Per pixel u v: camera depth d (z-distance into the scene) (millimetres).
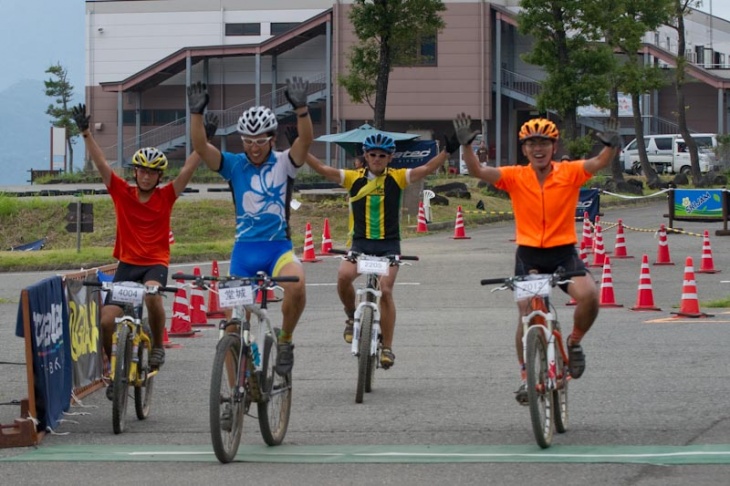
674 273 26891
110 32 77188
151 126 75312
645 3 53906
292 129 11719
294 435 10828
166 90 74688
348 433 10844
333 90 69188
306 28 69000
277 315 20906
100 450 10336
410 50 47156
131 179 63188
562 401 10672
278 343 10320
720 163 66562
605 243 34062
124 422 11445
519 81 69250
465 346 16688
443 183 51312
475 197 47625
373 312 12641
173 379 14461
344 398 12742
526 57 49625
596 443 10062
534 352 9609
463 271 27797
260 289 9992
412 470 9125
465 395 12758
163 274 11844
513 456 9555
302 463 9516
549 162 10328
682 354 15312
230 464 9547
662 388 12852
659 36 76125
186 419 11906
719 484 8438
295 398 12797
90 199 44000
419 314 20891
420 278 26688
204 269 30312
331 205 42938
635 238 35406
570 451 9711
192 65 73375
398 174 13070
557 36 48844
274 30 75812
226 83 73875
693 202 35906
